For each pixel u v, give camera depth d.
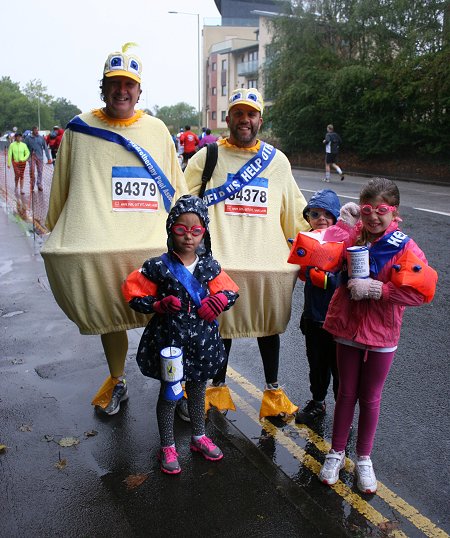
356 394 3.17
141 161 3.60
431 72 20.48
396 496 3.11
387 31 23.86
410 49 21.81
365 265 2.88
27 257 8.32
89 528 2.81
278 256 3.73
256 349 5.25
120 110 3.54
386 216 2.87
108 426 3.74
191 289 3.11
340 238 3.08
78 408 3.97
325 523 2.86
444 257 8.21
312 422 3.90
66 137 3.64
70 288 3.52
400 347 5.25
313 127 27.34
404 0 22.30
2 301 6.32
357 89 24.42
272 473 3.26
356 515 2.96
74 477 3.20
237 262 3.64
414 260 2.82
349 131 25.11
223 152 3.76
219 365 3.26
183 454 3.45
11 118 110.88
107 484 3.14
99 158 3.57
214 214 3.74
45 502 2.99
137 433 3.66
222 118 66.94
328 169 19.69
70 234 3.52
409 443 3.63
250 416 3.99
